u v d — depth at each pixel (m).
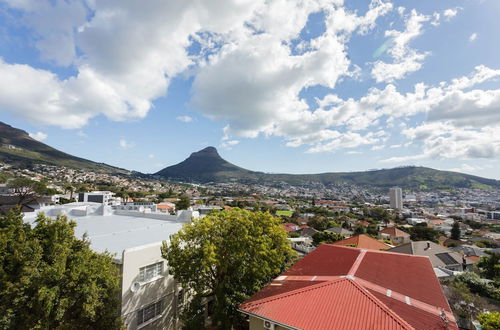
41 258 11.54
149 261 16.33
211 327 18.05
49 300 9.81
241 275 15.51
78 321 11.76
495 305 24.09
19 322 10.16
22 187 67.56
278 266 16.22
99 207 30.06
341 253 17.02
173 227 23.91
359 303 10.39
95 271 11.88
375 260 15.39
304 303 11.01
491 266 33.50
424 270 15.16
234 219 15.41
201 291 15.12
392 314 9.52
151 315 16.42
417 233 74.12
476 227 112.75
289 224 88.81
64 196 104.12
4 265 10.88
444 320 9.92
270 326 10.71
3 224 12.42
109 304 12.64
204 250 13.51
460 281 27.41
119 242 18.64
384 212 131.62
